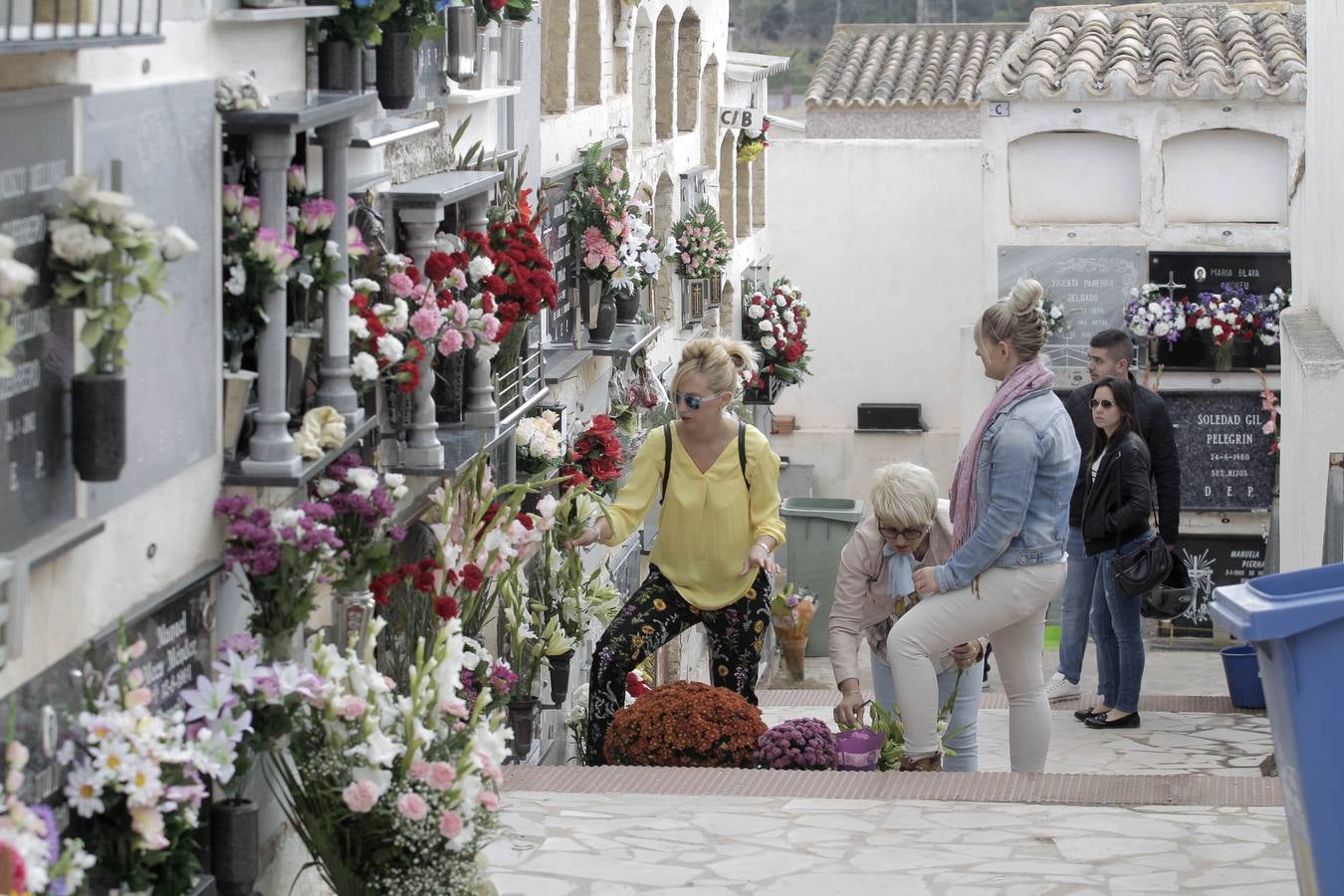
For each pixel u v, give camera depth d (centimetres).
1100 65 1877
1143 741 1091
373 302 721
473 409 870
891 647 823
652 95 1577
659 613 958
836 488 2420
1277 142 1816
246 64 564
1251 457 1848
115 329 430
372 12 632
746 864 682
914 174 2381
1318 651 534
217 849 522
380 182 744
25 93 404
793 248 2412
